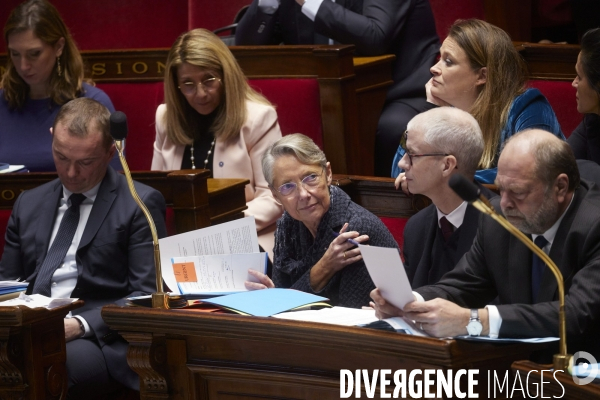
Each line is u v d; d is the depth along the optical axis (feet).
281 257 35.32
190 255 32.32
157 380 30.22
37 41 48.44
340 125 51.52
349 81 51.57
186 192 40.06
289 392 28.22
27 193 39.86
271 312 28.14
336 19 52.95
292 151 32.89
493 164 38.58
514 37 60.13
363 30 52.54
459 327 24.89
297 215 33.37
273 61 52.85
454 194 31.78
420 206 38.83
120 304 31.24
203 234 32.58
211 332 28.19
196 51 45.37
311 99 52.21
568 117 49.93
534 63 50.65
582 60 34.88
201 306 30.01
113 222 37.58
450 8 59.67
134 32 71.67
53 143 37.42
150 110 57.26
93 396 36.55
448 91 39.86
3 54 57.67
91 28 71.82
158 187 41.01
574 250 26.73
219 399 29.66
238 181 43.09
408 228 33.99
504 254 28.30
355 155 52.49
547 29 63.31
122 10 71.46
